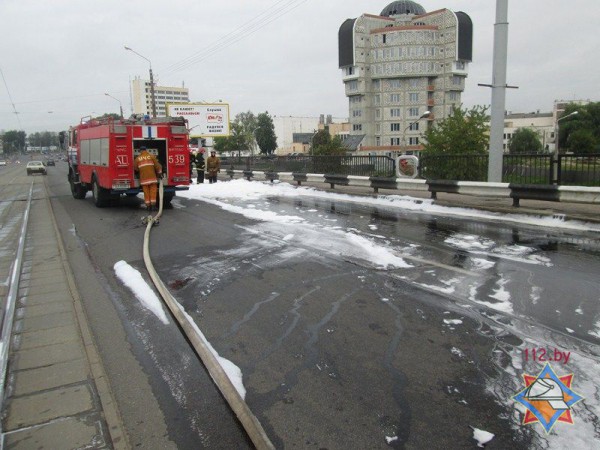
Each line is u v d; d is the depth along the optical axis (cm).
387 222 1128
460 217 1169
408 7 9669
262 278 695
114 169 1488
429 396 370
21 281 739
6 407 377
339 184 1961
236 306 586
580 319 505
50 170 6078
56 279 745
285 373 415
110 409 368
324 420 345
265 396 380
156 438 334
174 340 499
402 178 1587
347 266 738
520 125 14662
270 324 524
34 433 342
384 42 8781
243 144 8544
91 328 538
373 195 1605
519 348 443
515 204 1234
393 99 8919
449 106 8919
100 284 713
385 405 361
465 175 1602
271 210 1405
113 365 447
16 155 15662
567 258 752
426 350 446
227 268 761
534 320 506
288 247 886
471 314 527
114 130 1472
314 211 1352
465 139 3419
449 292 602
